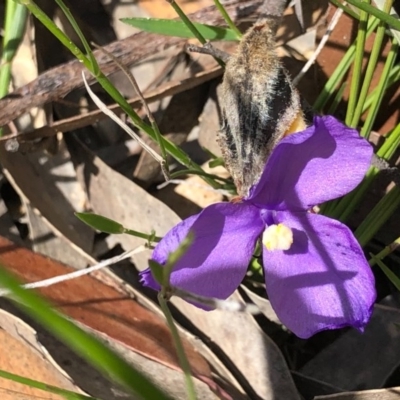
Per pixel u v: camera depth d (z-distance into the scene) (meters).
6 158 0.12
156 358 0.10
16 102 0.12
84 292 0.11
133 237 0.12
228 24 0.12
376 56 0.11
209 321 0.11
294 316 0.09
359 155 0.08
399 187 0.11
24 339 0.10
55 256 0.12
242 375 0.11
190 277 0.09
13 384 0.10
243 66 0.09
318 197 0.09
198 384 0.10
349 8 0.12
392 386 0.11
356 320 0.09
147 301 0.11
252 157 0.09
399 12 0.12
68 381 0.10
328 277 0.09
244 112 0.09
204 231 0.08
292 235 0.09
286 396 0.10
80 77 0.12
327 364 0.11
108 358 0.05
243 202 0.09
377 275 0.12
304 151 0.08
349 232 0.09
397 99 0.12
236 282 0.09
